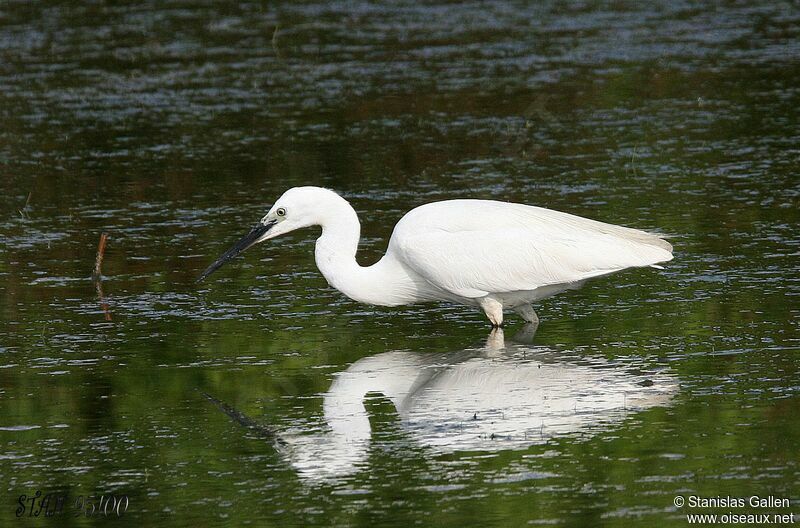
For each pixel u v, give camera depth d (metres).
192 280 15.55
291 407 11.46
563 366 12.24
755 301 13.84
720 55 27.66
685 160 20.33
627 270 15.36
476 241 13.23
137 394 11.87
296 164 21.00
